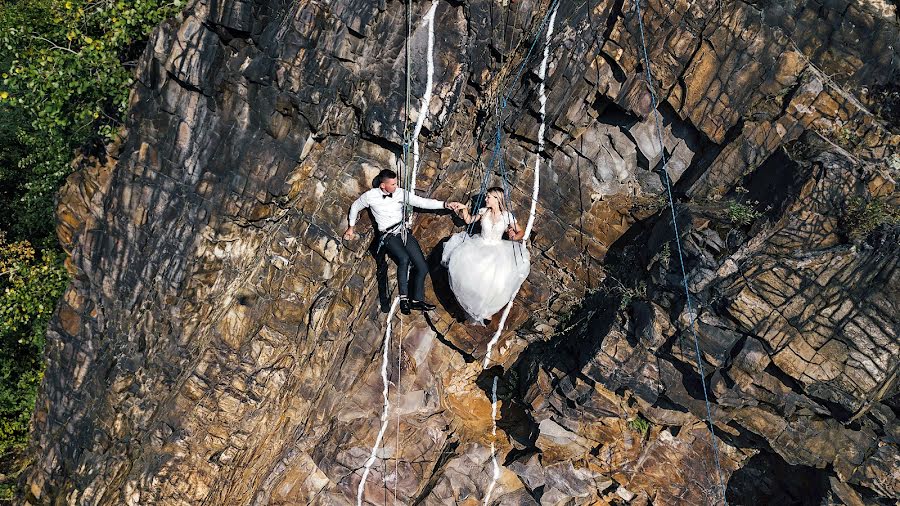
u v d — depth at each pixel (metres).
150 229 9.61
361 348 10.95
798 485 10.16
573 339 10.83
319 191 9.66
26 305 13.12
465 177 10.48
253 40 8.42
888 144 9.20
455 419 11.45
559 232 10.77
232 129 8.95
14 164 15.59
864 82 9.36
